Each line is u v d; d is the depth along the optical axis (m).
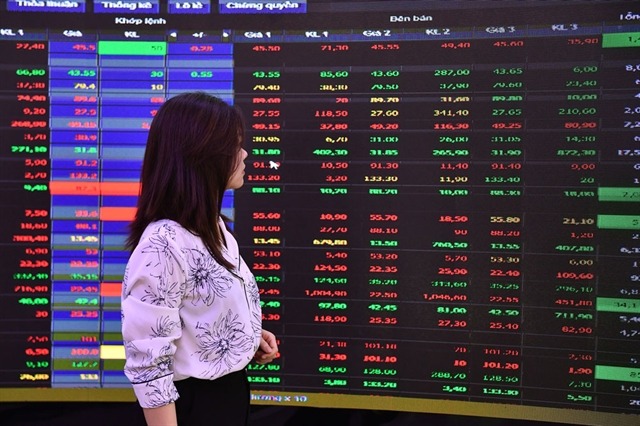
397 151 1.55
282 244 1.59
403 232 1.55
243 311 0.94
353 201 1.56
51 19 1.57
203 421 0.92
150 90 1.58
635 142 1.44
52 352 1.60
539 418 1.52
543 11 1.47
